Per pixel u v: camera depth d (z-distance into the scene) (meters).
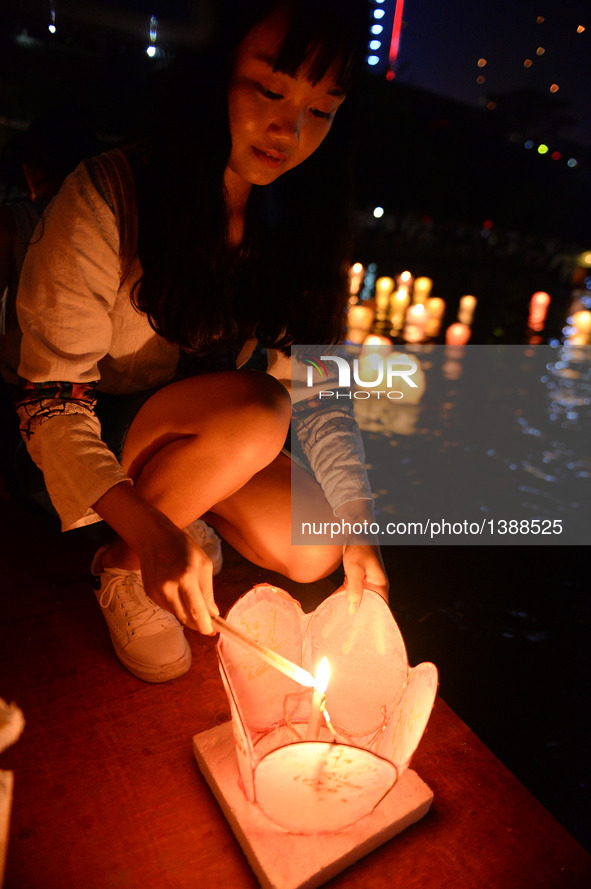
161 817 0.96
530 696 1.49
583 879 0.91
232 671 0.97
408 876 0.89
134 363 1.27
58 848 0.90
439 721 1.17
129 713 1.14
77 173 1.07
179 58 1.04
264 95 0.98
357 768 0.79
